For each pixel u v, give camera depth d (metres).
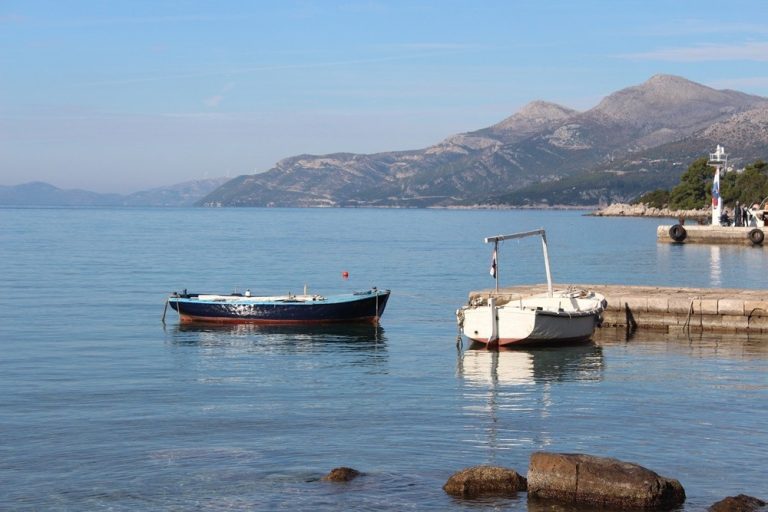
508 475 19.67
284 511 18.70
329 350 39.78
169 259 100.94
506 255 112.38
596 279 77.81
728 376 33.03
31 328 46.34
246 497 19.45
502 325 39.31
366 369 34.84
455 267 92.88
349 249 125.31
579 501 18.70
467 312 39.94
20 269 84.88
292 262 98.56
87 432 24.67
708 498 19.09
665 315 45.38
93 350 39.41
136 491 19.86
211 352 39.12
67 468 21.42
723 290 50.72
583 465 18.81
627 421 25.80
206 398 29.22
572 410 27.25
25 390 30.41
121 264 92.44
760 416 26.44
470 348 40.25
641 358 37.19
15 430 24.86
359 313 48.34
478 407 27.72
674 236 136.25
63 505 19.08
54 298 60.72
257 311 47.88
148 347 40.47
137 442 23.66
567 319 39.81
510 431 24.66
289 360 37.06
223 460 22.02
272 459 22.09
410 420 25.97
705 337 43.03
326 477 20.52
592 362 36.22
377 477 20.62
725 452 22.59
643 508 18.19
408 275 82.94
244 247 127.75
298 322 47.72
